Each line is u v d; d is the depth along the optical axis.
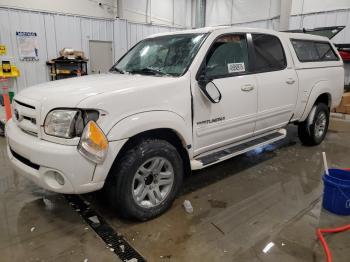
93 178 2.09
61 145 2.04
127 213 2.35
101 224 2.46
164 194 2.58
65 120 2.03
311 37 4.28
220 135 2.97
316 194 3.06
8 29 8.02
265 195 3.03
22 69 8.45
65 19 8.95
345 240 2.27
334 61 4.65
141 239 2.26
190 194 3.05
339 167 3.85
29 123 2.27
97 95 2.09
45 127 2.11
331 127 6.18
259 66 3.35
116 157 2.26
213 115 2.81
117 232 2.35
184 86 2.56
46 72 8.91
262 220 2.55
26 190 3.07
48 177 2.12
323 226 2.46
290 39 3.91
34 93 2.35
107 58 10.19
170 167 2.55
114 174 2.26
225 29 3.02
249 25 11.49
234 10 11.86
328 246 2.20
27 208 2.71
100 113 2.07
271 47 3.57
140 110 2.26
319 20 9.16
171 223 2.49
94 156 2.02
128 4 10.56
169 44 3.11
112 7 10.02
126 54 3.61
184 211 2.69
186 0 12.65
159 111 2.37
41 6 8.42
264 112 3.40
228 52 3.02
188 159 2.79
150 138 2.44
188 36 3.04
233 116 3.02
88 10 9.41
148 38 3.55
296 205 2.82
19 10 8.09
